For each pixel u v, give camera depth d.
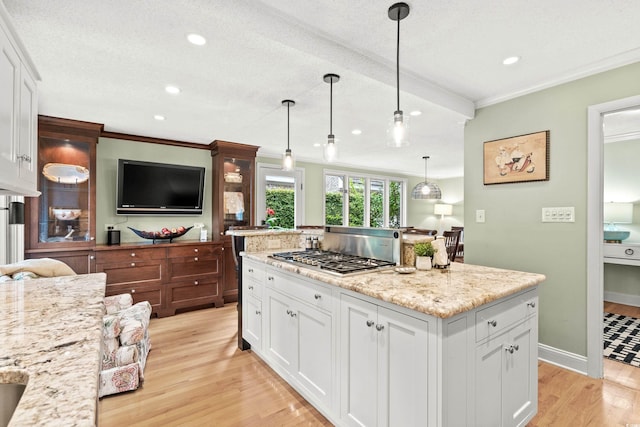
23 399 0.58
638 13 1.66
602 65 2.19
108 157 3.78
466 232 3.02
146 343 2.63
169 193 4.01
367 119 3.19
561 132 2.42
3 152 1.20
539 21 1.73
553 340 2.49
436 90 2.62
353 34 1.89
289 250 2.97
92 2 1.46
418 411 1.30
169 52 1.91
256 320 2.57
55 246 3.14
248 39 1.75
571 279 2.38
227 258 4.27
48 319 1.06
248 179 4.50
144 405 1.98
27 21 1.60
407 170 7.09
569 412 1.90
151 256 3.61
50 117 3.13
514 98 2.69
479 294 1.38
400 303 1.31
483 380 1.41
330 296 1.75
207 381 2.26
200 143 4.33
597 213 2.25
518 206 2.67
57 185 3.22
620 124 3.49
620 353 2.69
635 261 3.78
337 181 6.33
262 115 3.08
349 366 1.63
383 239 2.17
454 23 1.75
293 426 1.78
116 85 2.38
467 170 3.02
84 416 0.53
